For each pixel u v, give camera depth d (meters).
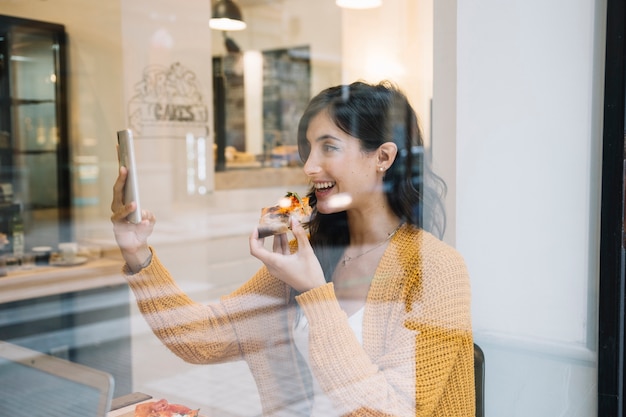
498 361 1.57
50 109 2.60
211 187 2.78
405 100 1.27
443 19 1.52
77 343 2.04
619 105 1.44
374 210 1.19
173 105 2.99
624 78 1.43
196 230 2.51
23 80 2.56
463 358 1.09
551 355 1.57
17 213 2.41
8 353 1.04
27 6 2.55
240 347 1.32
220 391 1.39
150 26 2.92
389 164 1.22
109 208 2.70
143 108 2.88
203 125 3.01
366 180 1.20
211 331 1.31
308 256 1.09
